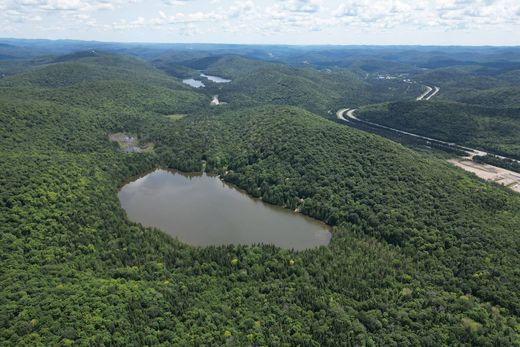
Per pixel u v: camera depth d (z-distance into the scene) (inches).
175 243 6432.1
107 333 4261.8
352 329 4589.1
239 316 4761.3
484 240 6043.3
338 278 5497.1
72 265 5526.6
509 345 4259.4
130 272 5442.9
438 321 4694.9
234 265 5826.8
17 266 5251.0
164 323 4532.5
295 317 4781.0
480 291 5103.3
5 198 6446.9
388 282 5369.1
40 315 4340.6
